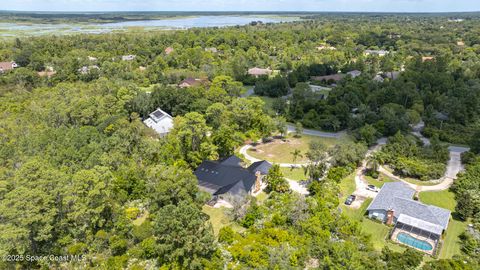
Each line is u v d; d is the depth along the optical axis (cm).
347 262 3650
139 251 3959
